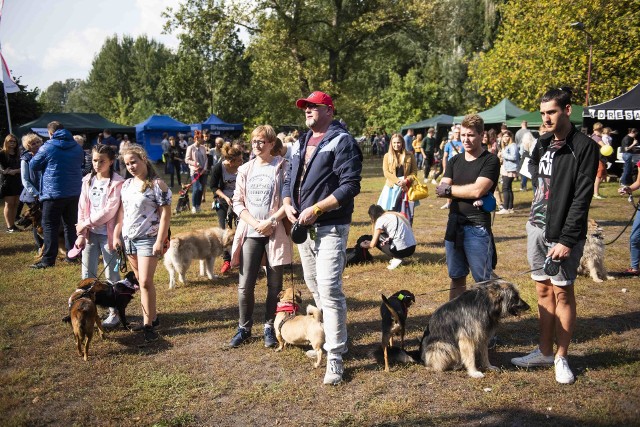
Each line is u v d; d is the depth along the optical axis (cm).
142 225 466
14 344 473
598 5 2208
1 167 1016
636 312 511
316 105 391
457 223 421
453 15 3881
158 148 3369
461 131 412
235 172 777
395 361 406
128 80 7538
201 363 429
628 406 329
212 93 4253
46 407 359
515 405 338
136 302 598
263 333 493
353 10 3141
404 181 745
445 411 336
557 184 357
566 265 360
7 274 714
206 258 685
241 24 2969
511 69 2648
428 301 570
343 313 387
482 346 386
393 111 4200
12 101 3222
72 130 2723
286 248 454
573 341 443
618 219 1027
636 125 1925
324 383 380
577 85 2352
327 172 384
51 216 741
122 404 359
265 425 329
